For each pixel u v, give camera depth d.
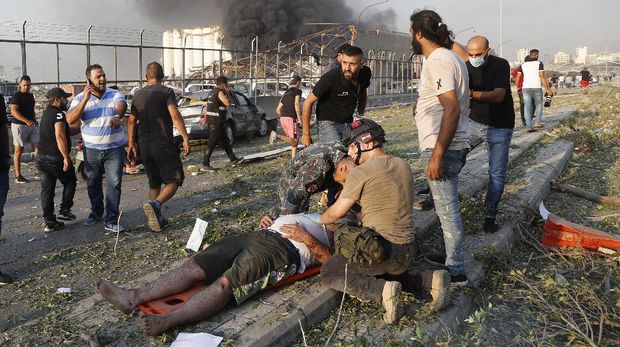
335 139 6.04
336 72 5.88
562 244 5.49
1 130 4.96
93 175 6.46
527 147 10.55
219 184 8.97
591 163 10.04
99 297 4.37
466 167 8.77
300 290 4.19
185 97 14.73
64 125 6.29
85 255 5.56
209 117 10.20
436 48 4.06
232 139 14.41
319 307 4.00
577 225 5.70
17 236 6.27
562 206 7.21
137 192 8.57
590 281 4.82
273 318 3.77
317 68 26.20
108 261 5.38
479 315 3.61
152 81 6.31
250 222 6.50
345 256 3.97
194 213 7.06
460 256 4.28
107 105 6.27
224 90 10.19
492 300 4.50
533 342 3.80
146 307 3.90
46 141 6.26
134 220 6.88
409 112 24.36
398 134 15.11
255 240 4.10
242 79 21.44
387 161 4.06
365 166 4.03
